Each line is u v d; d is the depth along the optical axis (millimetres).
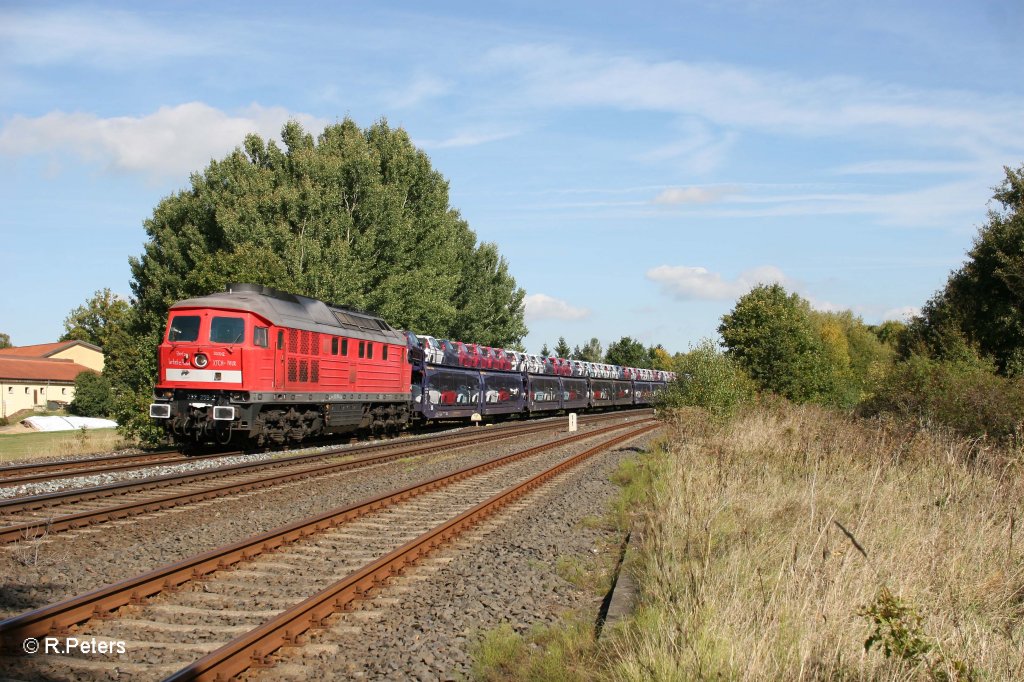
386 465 19797
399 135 48312
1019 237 27734
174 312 20422
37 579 8445
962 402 18531
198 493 13734
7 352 88562
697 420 19969
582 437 29297
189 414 20047
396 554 9156
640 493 14398
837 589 6297
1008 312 27625
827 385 32406
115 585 7422
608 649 6387
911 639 5367
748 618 5945
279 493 14797
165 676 5875
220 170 40969
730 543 8742
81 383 68000
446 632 7035
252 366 20156
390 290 42344
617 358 98062
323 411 24281
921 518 9234
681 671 5422
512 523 12219
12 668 5844
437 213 50375
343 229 41000
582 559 9961
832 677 5430
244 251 28156
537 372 45906
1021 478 10859
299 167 41062
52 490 14391
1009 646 5957
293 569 9070
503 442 27359
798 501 10500
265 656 6238
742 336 28656
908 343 29641
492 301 63625
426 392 32625
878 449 13766
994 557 8102
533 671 6113
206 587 8203
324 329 23688
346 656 6383
